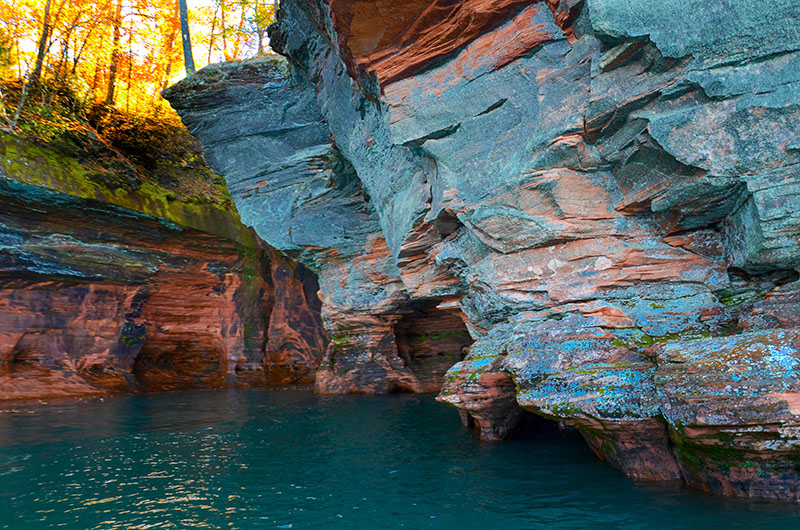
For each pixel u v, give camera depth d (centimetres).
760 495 518
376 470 738
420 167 1088
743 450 495
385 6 869
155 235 2039
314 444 934
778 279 665
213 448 916
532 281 818
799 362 481
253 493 644
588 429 635
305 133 1761
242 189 1858
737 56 590
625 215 755
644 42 643
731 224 675
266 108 1761
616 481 622
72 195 1764
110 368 1978
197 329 2244
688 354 560
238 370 2239
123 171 1973
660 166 675
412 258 1224
